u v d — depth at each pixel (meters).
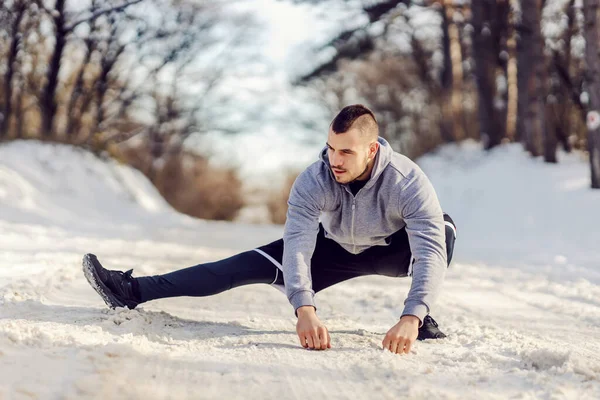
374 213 3.05
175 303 4.08
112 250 7.07
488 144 18.31
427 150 25.05
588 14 11.70
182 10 24.52
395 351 2.75
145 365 2.37
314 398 2.11
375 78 32.41
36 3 17.61
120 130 28.06
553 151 14.97
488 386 2.29
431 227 2.98
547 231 11.37
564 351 2.73
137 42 23.33
